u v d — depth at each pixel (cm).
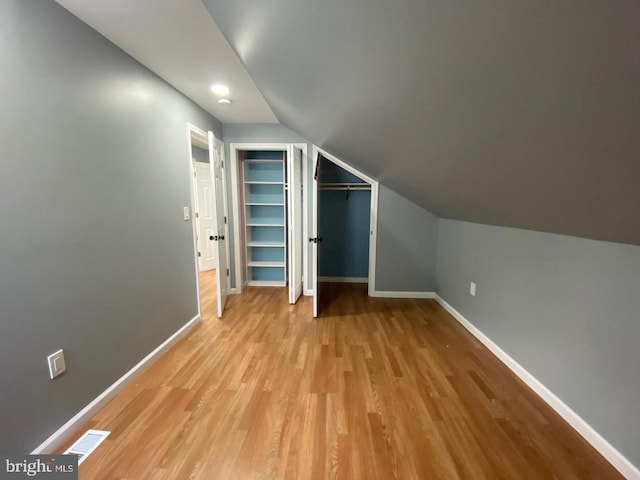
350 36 82
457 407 164
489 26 55
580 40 48
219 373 196
